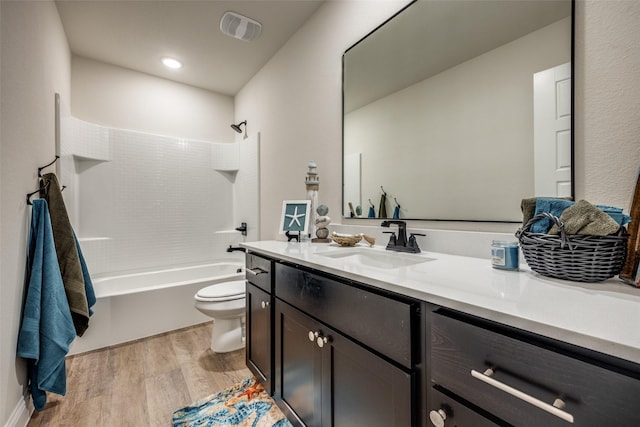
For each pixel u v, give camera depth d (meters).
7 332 1.17
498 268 0.90
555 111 0.94
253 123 2.96
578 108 0.89
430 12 1.31
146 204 2.85
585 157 0.88
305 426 1.13
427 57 1.32
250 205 3.00
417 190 1.36
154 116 2.95
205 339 2.27
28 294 1.33
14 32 1.27
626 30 0.81
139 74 2.87
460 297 0.61
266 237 2.70
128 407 1.45
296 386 1.19
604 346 0.41
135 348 2.11
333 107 1.85
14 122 1.26
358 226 1.64
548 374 0.46
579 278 0.70
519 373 0.50
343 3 1.78
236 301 1.96
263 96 2.75
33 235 1.42
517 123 1.03
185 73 2.91
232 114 3.47
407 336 0.70
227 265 3.14
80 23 2.13
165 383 1.66
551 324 0.46
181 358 1.96
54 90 1.93
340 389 0.93
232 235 3.30
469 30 1.17
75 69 2.55
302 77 2.16
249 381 1.67
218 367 1.84
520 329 0.51
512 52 1.04
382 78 1.52
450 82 1.23
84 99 2.58
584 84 0.88
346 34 1.75
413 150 1.38
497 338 0.53
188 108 3.16
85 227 2.54
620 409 0.39
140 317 2.27
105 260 2.60
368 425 0.82
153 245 2.88
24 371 1.33
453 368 0.60
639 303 0.56
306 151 2.11
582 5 0.89
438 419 0.61
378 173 1.55
